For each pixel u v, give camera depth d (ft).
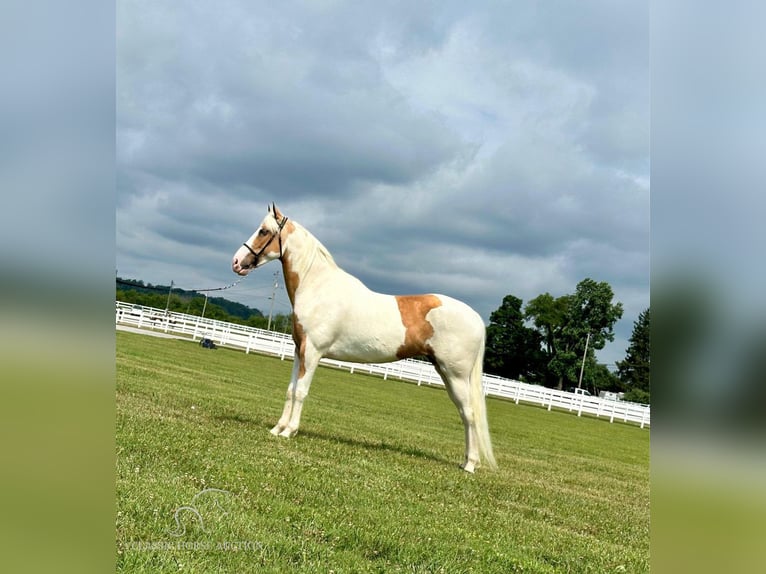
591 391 203.72
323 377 70.49
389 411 45.55
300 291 24.30
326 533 12.63
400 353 24.02
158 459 15.74
